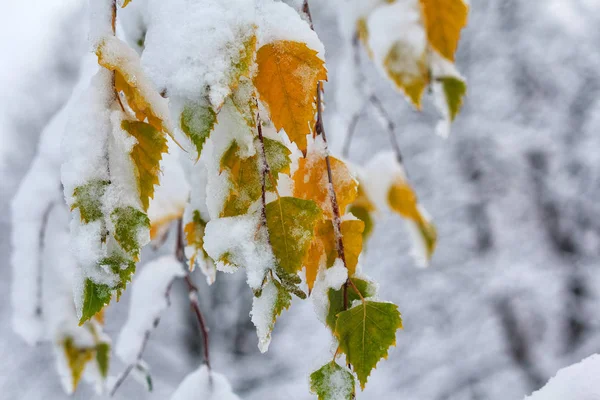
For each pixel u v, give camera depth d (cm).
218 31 71
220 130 72
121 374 128
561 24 729
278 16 73
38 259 135
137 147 73
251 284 72
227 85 71
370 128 763
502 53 733
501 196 734
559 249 722
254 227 73
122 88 73
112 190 72
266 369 791
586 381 80
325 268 78
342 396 75
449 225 742
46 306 133
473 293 703
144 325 126
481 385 662
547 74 732
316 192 79
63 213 142
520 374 658
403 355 703
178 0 72
